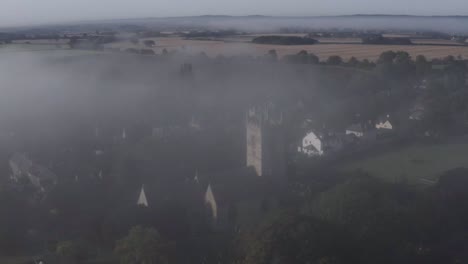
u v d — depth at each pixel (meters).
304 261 81.81
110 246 99.00
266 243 83.75
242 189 109.56
